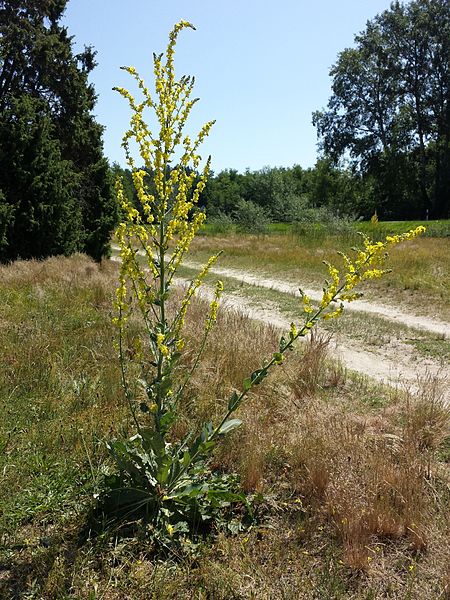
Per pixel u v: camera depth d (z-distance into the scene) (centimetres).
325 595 284
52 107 2094
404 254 1566
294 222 3064
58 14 2148
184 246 334
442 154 4741
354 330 882
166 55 311
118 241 327
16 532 326
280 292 1262
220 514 343
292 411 486
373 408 531
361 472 378
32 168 1709
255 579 292
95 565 299
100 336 671
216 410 471
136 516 338
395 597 287
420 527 326
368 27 4619
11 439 430
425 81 4553
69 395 509
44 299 905
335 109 4875
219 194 7344
